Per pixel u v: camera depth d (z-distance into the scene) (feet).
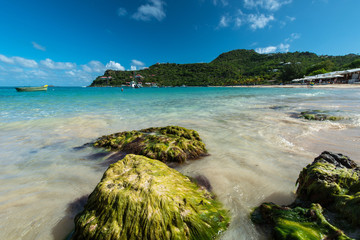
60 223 8.77
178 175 11.21
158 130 21.38
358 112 29.45
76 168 14.47
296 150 15.85
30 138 21.84
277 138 19.17
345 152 14.76
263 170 12.87
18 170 14.06
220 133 22.27
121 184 8.71
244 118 30.09
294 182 11.27
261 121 27.22
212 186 11.34
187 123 28.19
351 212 6.94
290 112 33.68
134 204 7.62
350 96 61.31
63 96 96.58
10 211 9.43
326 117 26.03
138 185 8.46
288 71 268.00
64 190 11.46
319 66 285.02
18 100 69.62
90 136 22.79
